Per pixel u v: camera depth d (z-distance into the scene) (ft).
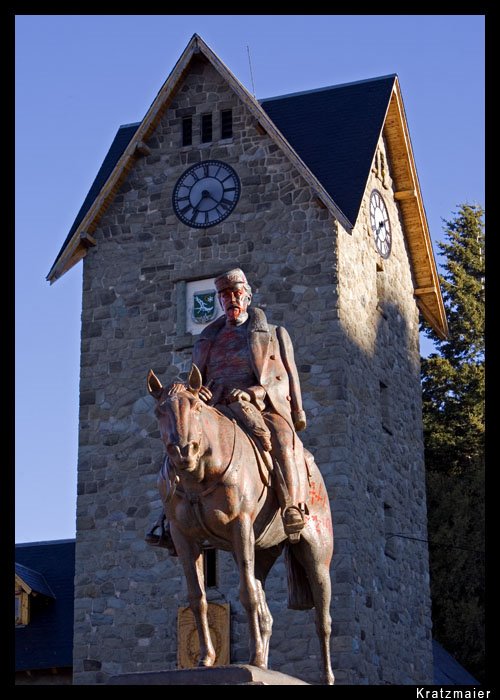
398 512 130.00
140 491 122.83
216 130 129.90
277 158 127.03
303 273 122.93
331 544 58.23
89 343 128.47
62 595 143.02
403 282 142.41
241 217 126.82
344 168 127.85
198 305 126.41
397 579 127.13
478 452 180.04
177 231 128.67
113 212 131.23
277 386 55.67
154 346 126.72
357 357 123.95
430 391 185.98
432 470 182.09
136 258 129.49
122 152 144.15
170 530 53.26
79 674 119.34
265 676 47.78
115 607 120.16
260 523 53.36
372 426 125.70
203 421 51.21
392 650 122.62
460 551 170.19
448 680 142.72
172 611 118.32
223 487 51.55
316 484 57.77
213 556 117.60
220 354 56.59
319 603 57.62
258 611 51.31
